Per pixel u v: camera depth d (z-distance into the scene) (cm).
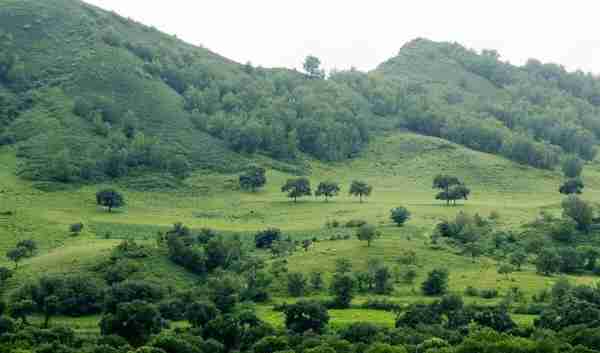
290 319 15050
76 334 14938
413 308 15412
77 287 17100
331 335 14212
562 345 12731
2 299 16638
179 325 15912
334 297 17500
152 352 12781
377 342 13162
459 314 15200
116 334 14300
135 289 16688
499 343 12619
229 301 16738
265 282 18425
